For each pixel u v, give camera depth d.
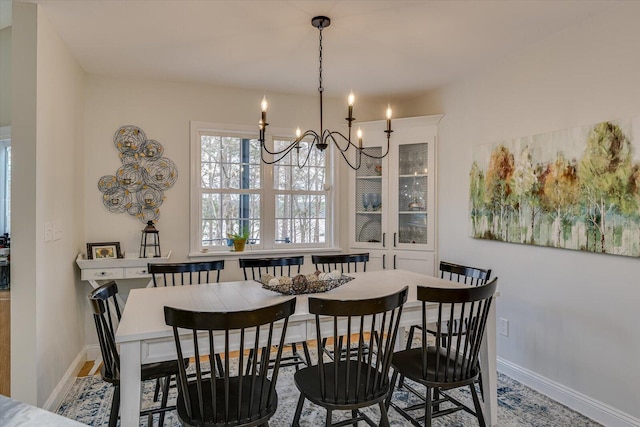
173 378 2.92
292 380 2.86
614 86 2.23
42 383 2.28
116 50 2.87
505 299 3.02
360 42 2.75
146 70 3.28
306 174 4.16
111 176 3.41
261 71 3.32
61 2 2.21
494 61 3.09
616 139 2.20
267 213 3.97
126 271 3.12
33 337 2.20
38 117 2.25
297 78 3.50
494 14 2.34
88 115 3.35
